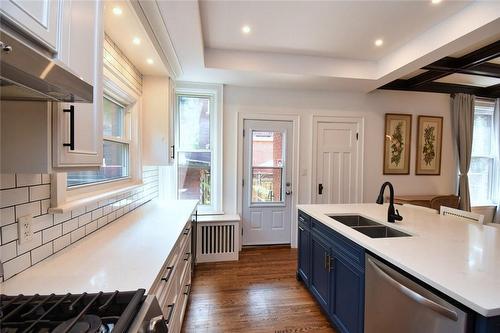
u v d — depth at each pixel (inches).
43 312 32.2
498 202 181.8
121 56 82.7
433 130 170.9
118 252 53.9
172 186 142.5
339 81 135.8
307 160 156.6
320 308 91.7
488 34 85.4
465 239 63.1
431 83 164.2
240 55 119.6
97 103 43.3
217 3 82.6
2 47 20.4
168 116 106.2
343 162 160.7
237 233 134.3
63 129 36.6
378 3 82.8
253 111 148.4
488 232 69.2
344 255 72.0
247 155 150.3
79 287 38.8
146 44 78.7
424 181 171.5
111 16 64.1
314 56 125.7
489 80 159.9
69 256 51.4
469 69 130.0
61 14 32.8
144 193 114.3
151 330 31.4
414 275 45.4
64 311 32.8
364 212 96.8
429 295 43.8
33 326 28.6
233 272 120.2
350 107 159.9
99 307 33.3
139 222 80.4
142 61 90.7
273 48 117.3
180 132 144.7
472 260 50.0
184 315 84.4
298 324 82.9
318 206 109.4
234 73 124.0
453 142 174.9
